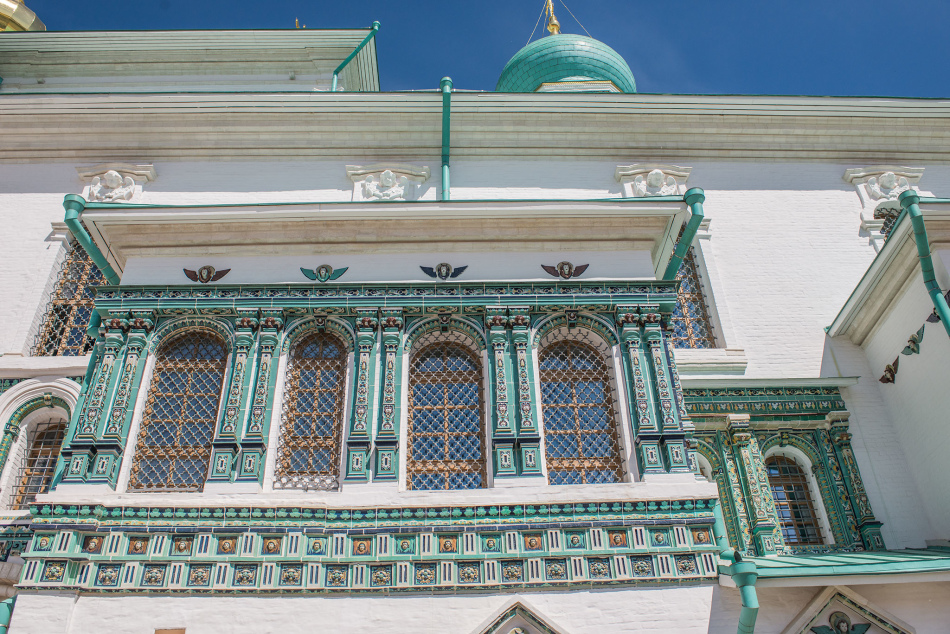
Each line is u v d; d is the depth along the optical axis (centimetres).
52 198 1403
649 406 977
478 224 1090
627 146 1489
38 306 1280
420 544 878
